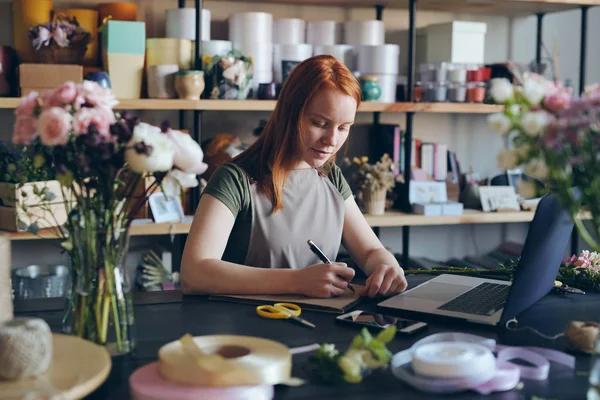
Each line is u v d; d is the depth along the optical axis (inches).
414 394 44.5
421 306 62.9
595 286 71.4
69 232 50.9
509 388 45.3
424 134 147.4
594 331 52.0
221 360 43.1
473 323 59.0
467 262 144.0
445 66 132.2
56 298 68.0
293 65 123.8
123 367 49.2
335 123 74.3
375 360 46.6
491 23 149.3
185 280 69.6
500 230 154.3
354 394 44.4
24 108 48.5
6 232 105.9
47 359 41.8
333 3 135.7
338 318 59.4
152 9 128.7
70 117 46.5
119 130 46.5
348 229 84.3
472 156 150.6
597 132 43.9
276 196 77.0
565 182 44.9
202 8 122.5
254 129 134.1
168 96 117.3
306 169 80.7
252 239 77.5
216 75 118.3
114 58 114.4
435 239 150.6
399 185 135.2
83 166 45.8
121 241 50.2
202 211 73.9
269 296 66.7
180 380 42.7
